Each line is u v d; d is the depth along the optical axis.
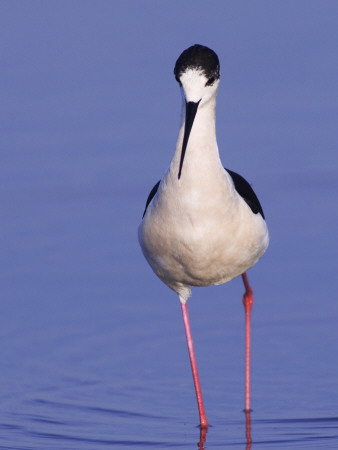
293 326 12.58
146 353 11.96
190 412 10.52
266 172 15.91
